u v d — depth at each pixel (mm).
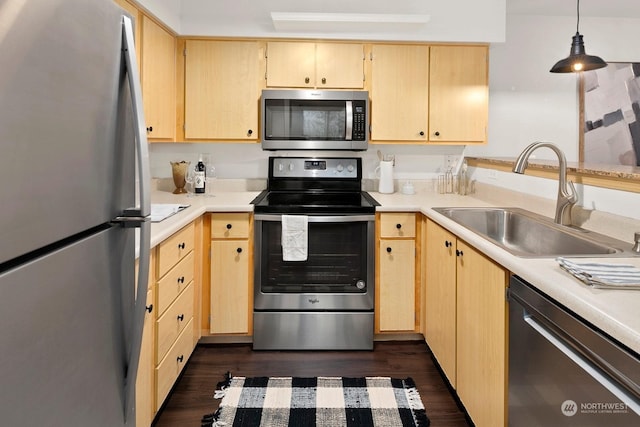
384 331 2609
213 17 2707
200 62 2756
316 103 2721
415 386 2162
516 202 2355
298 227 2477
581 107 3201
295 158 3037
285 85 2781
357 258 2553
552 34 3178
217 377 2242
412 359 2455
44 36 664
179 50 2752
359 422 1867
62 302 727
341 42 2775
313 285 2553
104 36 857
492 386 1513
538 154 3193
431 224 2361
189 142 2891
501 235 2305
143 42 2213
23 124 620
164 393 1828
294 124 2725
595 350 940
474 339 1696
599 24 3219
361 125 2732
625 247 1454
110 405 915
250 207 2498
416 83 2816
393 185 3107
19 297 618
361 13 2768
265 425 1844
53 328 702
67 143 732
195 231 2357
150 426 1691
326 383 2182
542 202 2102
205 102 2775
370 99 2814
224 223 2518
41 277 668
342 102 2725
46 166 675
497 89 3191
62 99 716
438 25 2762
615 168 1779
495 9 2764
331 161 3043
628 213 1539
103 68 856
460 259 1873
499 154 3213
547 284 1113
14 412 611
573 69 2299
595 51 3197
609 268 1164
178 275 2004
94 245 837
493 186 2652
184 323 2127
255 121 2789
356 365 2381
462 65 2832
